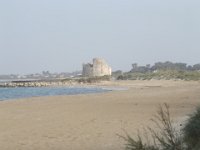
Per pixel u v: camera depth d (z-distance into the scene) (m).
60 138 14.16
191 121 6.67
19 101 38.88
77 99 40.41
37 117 22.39
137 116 20.97
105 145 12.34
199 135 6.40
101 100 37.59
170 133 6.54
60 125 18.16
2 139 14.33
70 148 12.13
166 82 121.06
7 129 17.22
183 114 19.19
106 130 15.85
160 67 190.12
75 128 16.84
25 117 22.52
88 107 29.12
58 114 23.94
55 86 134.88
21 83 143.00
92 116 22.02
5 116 23.31
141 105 29.23
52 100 39.56
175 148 6.16
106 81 147.75
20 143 13.35
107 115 22.27
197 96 38.78
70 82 147.38
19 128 17.47
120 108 27.16
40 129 16.92
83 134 14.94
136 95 45.50
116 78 164.75
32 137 14.65
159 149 6.20
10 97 64.19
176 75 148.12
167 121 7.18
